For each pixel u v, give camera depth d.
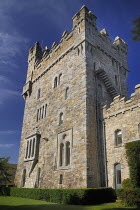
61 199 19.06
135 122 20.31
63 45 32.25
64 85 29.06
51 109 30.25
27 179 29.36
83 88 25.02
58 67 32.12
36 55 41.78
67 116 26.12
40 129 31.22
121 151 20.72
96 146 22.44
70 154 23.28
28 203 18.81
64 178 22.84
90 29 29.33
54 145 26.58
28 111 37.34
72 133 24.14
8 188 29.64
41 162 28.12
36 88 37.44
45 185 25.47
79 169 21.25
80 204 17.30
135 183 17.27
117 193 17.00
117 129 21.98
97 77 27.92
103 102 26.94
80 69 26.80
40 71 37.56
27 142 32.81
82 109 23.91
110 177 20.97
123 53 35.28
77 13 30.59
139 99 20.61
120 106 22.36
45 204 17.94
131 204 15.51
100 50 30.02
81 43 28.03
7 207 16.22
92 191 18.14
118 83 31.11
